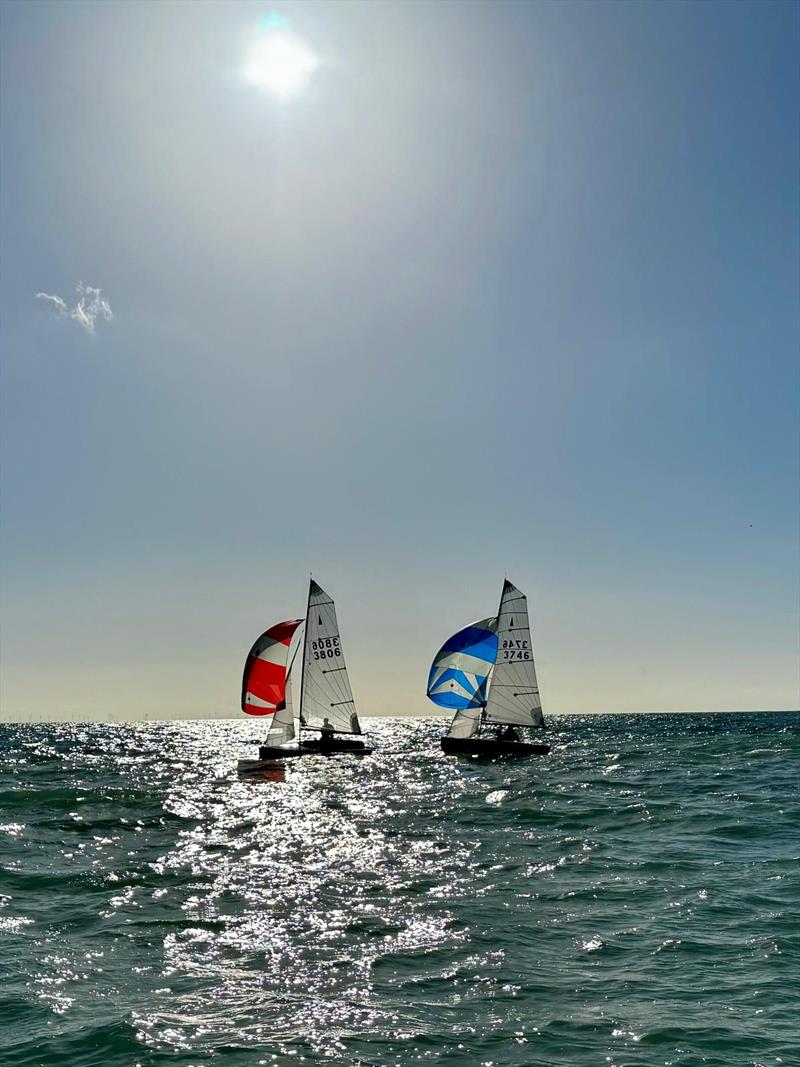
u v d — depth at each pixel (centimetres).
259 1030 1321
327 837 3188
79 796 4641
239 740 15300
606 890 2203
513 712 6944
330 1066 1192
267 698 6303
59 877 2477
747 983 1491
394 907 2088
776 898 2072
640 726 15975
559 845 2878
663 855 2634
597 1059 1204
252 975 1592
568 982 1523
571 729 14500
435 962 1653
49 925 1958
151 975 1597
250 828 3459
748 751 7344
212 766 7525
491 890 2244
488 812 3775
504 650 6988
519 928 1877
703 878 2305
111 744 13312
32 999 1464
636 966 1600
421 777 5653
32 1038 1288
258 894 2248
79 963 1666
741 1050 1221
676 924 1870
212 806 4222
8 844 3053
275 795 4728
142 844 3070
